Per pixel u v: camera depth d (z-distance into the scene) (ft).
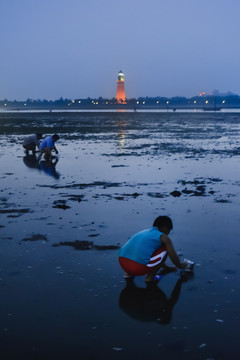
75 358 10.35
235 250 18.51
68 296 13.91
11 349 10.77
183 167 44.60
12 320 12.29
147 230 15.85
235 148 65.51
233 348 10.69
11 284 14.90
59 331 11.64
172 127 127.54
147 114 261.44
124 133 101.09
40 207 26.61
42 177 38.24
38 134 58.03
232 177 37.96
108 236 20.58
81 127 126.72
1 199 28.91
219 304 13.26
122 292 14.28
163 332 11.53
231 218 23.81
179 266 15.84
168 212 25.26
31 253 18.16
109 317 12.45
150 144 72.74
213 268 16.44
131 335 11.41
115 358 10.33
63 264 16.85
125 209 26.02
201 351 10.58
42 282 15.07
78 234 20.90
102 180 36.55
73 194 30.53
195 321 12.15
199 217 24.07
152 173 40.47
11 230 21.61
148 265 14.96
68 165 46.37
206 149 64.08
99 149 64.28
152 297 13.87
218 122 161.58
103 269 16.37
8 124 143.43
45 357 10.41
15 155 56.44
